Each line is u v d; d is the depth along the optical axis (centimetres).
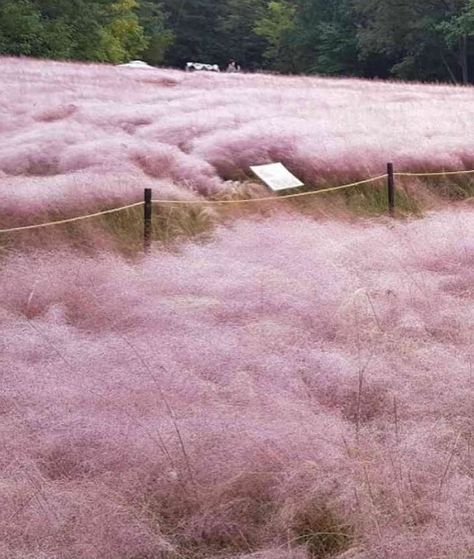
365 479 394
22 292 683
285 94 1930
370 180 1150
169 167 1208
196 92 1955
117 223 995
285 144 1300
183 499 394
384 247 800
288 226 888
